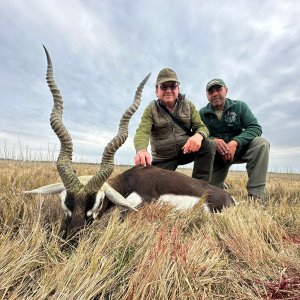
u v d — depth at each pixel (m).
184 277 0.78
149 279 0.72
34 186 1.71
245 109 2.17
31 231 0.97
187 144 1.73
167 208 1.29
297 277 0.86
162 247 0.85
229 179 3.39
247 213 1.37
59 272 0.74
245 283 0.85
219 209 1.61
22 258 0.80
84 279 0.72
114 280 0.76
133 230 1.00
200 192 1.56
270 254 0.99
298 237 1.21
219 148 2.01
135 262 0.83
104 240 0.91
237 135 2.24
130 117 1.29
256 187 2.05
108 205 1.30
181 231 1.16
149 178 1.48
